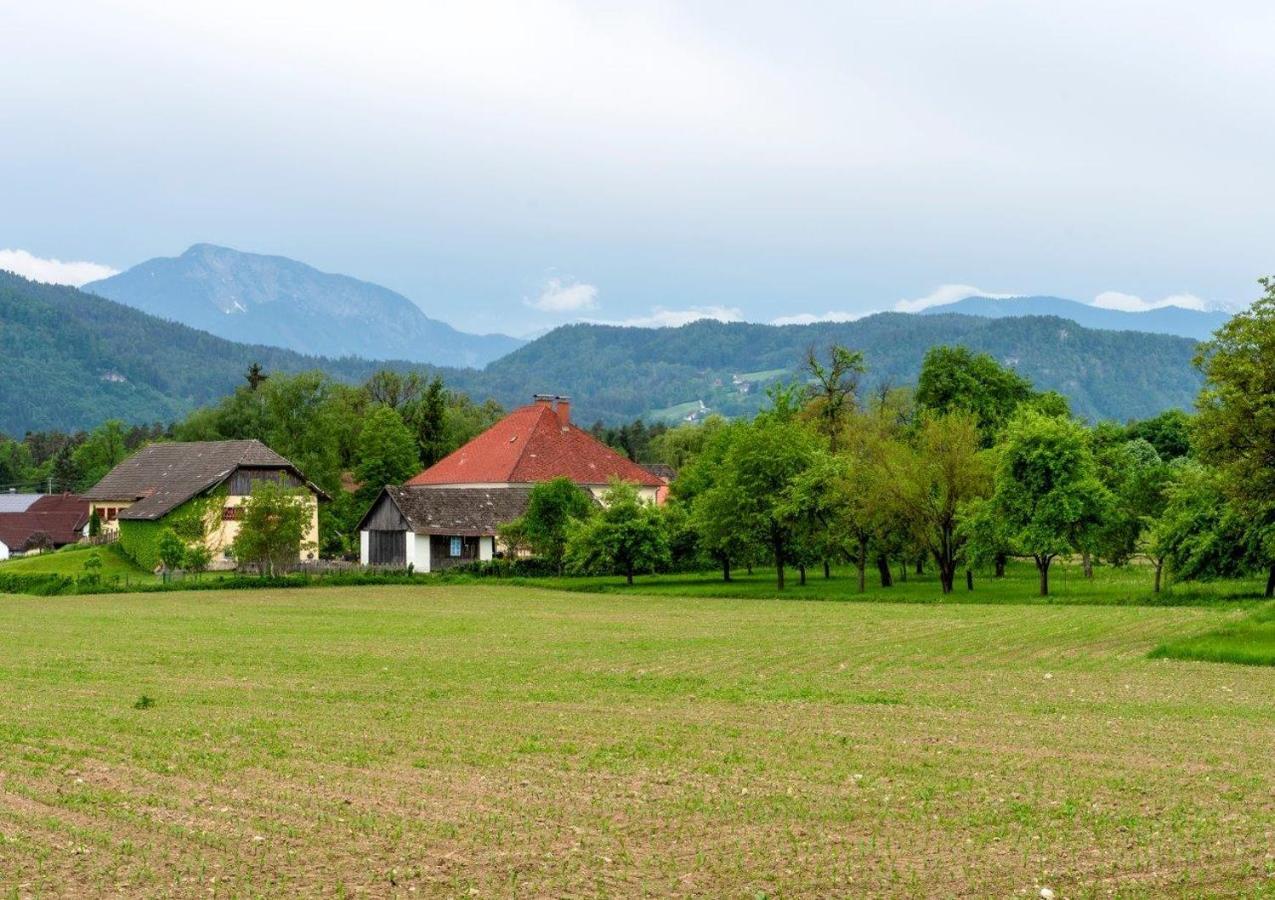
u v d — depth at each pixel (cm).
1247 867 1645
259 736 2572
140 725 2712
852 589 7831
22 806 1961
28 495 17675
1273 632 4219
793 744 2492
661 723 2748
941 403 10781
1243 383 4466
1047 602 6531
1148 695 3238
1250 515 4912
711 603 6975
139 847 1730
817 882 1590
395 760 2320
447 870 1630
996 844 1761
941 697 3188
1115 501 6900
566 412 11906
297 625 5538
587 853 1708
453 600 7238
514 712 2917
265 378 14438
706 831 1823
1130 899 1527
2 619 5878
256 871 1620
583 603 6962
